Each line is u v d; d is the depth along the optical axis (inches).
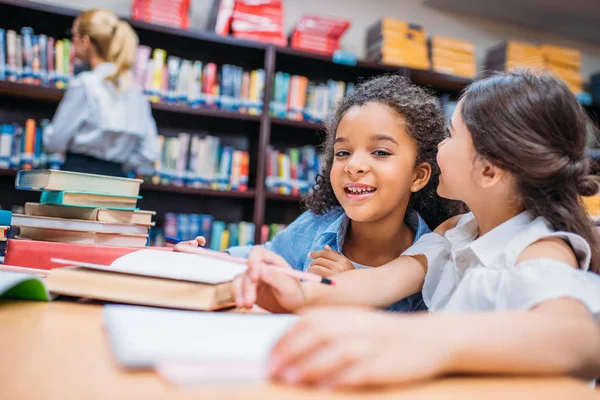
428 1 147.8
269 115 118.1
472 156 29.1
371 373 13.1
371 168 38.2
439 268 34.2
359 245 44.0
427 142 41.2
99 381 13.0
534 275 21.7
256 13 121.7
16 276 24.4
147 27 111.8
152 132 98.7
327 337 13.9
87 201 35.1
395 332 14.4
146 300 23.3
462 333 15.0
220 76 116.3
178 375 13.1
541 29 159.6
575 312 19.5
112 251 30.8
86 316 21.7
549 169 26.7
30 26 112.3
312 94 121.6
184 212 125.3
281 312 26.0
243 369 13.9
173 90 112.6
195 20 129.6
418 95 42.2
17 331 18.3
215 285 23.2
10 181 110.2
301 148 133.8
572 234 24.6
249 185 126.0
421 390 13.6
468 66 135.9
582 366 16.5
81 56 96.2
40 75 103.3
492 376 15.3
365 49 143.5
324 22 124.0
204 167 114.7
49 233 34.5
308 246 48.0
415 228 44.1
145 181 110.2
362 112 39.2
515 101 27.8
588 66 165.2
